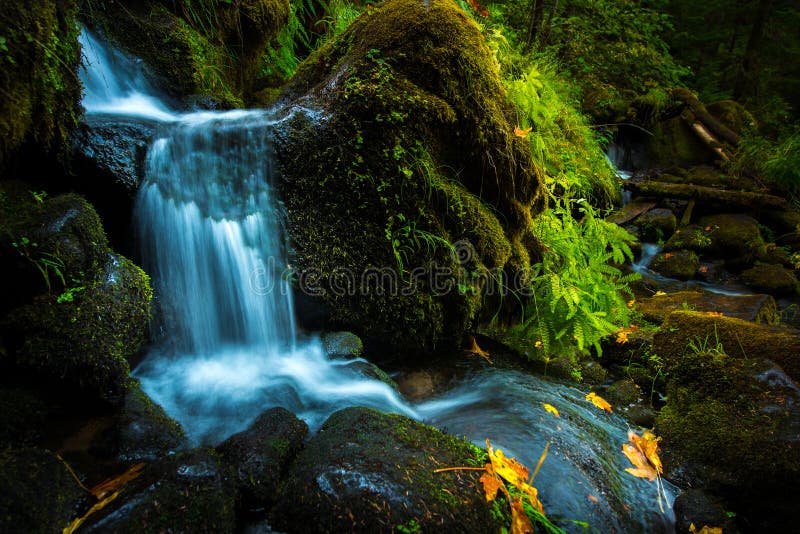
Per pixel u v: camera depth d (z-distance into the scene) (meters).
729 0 14.65
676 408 2.82
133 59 3.60
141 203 2.61
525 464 2.23
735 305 4.34
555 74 6.73
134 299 2.34
